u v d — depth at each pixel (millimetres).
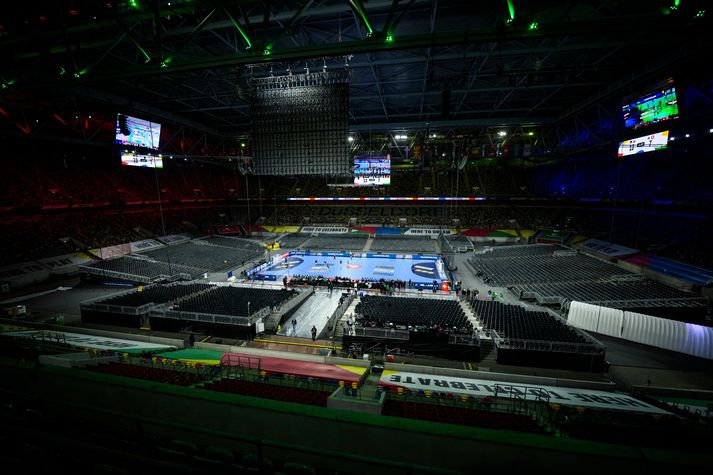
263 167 21562
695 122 31062
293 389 10086
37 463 3867
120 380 5316
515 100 37562
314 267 42062
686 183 36688
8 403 5625
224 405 4922
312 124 20766
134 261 38062
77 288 32344
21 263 33906
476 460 3938
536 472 3715
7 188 38188
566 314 24672
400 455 4227
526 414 9828
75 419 5184
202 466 3709
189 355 16641
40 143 42688
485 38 10984
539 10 10523
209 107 37938
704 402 14289
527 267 36156
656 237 36500
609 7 19469
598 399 13047
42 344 12406
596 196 46781
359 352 18922
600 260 35969
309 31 23656
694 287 26188
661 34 21344
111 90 33000
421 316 21844
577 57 27031
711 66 25047
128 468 3551
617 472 3439
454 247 49125
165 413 5250
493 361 18219
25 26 16703
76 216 43656
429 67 28469
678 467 3250
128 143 36375
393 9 11109
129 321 22984
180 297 26641
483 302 25688
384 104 36156
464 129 47969
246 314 21797
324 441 4527
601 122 39812
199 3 13156
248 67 27594
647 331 19703
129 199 49625
